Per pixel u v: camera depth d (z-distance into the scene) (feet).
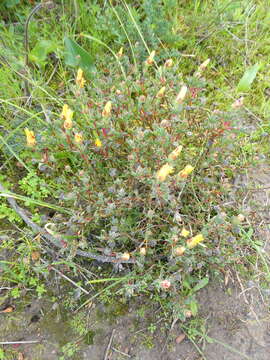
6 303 1.86
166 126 1.77
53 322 1.82
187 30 2.83
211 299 1.92
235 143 2.18
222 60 2.88
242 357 1.80
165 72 1.92
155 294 1.88
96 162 1.99
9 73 2.35
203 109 2.18
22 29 2.65
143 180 1.71
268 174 2.39
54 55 2.67
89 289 1.91
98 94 2.00
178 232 1.84
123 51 2.67
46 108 2.29
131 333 1.81
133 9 2.66
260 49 2.95
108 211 1.68
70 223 1.77
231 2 2.71
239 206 2.07
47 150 1.85
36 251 1.95
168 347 1.79
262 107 2.62
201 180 1.98
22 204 2.12
